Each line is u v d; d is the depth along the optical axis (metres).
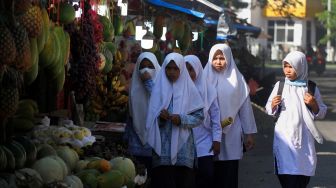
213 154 8.09
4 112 6.16
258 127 17.38
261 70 30.59
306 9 58.47
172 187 7.66
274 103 8.10
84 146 7.78
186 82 7.70
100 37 9.47
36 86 8.48
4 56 5.81
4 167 6.05
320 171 12.26
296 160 7.96
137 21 13.43
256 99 24.16
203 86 8.16
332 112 24.33
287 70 8.08
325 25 55.78
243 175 11.95
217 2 27.84
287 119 8.02
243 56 25.45
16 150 6.32
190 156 7.67
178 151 7.60
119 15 11.77
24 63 6.24
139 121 8.25
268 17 58.59
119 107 10.84
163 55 14.56
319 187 10.84
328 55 60.28
